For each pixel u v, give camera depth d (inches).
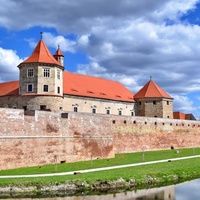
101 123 2657.5
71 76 3663.9
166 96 4168.3
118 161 2420.0
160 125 3496.6
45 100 2906.0
